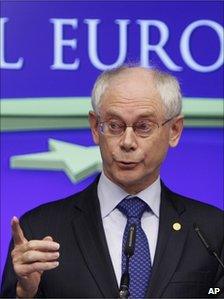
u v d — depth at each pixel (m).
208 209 5.78
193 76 8.64
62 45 8.60
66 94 8.60
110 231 5.51
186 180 8.63
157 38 8.62
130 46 8.60
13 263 4.88
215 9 8.70
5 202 8.47
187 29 8.66
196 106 8.64
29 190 8.51
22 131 8.54
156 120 5.38
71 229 5.56
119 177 5.40
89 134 8.60
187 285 5.34
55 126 8.59
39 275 5.03
